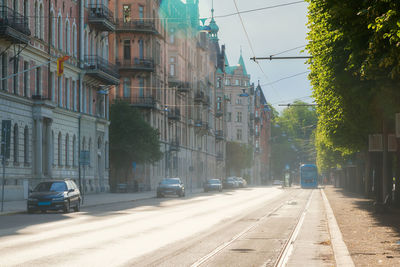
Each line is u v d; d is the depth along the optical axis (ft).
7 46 151.64
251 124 549.13
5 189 144.77
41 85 172.86
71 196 112.88
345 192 251.80
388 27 47.88
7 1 151.02
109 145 238.68
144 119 263.49
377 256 47.80
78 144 201.36
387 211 105.81
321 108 121.39
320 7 67.10
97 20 211.41
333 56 80.59
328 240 62.69
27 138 163.02
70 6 196.24
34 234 67.05
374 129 110.42
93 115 215.10
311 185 341.82
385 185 107.45
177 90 318.45
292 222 88.58
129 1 262.67
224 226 80.43
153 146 239.91
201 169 365.40
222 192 266.36
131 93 263.29
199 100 363.35
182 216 100.01
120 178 256.32
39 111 167.12
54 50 181.78
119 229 74.08
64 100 191.01
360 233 68.85
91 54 215.92
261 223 86.33
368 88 78.43
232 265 44.70
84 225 80.43
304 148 565.94
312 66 101.91
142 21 262.06
